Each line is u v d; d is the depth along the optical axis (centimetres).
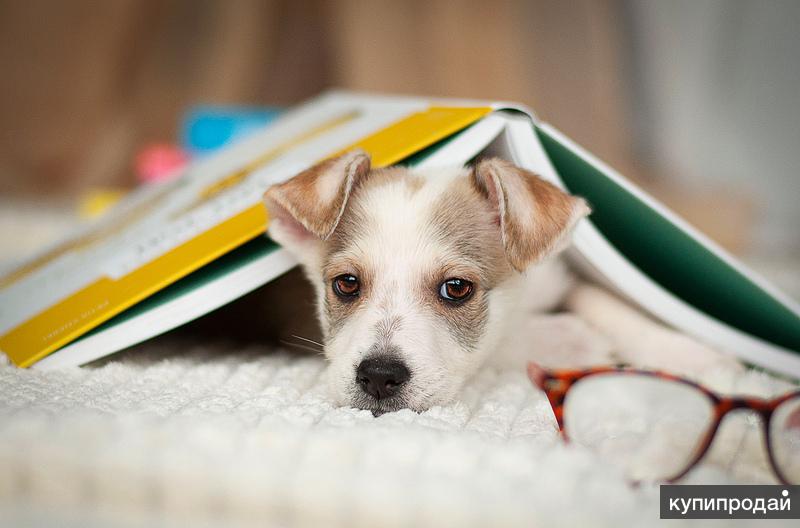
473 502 39
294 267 59
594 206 57
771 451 43
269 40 146
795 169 127
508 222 51
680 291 61
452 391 51
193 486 40
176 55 147
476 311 53
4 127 136
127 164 128
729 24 130
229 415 45
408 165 56
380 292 52
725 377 53
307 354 58
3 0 144
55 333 53
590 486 40
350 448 42
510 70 141
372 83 140
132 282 53
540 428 46
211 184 65
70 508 41
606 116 135
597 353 58
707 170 130
